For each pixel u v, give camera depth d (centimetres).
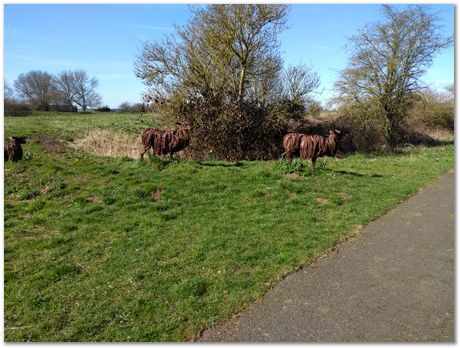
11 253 718
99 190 1002
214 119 1794
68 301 566
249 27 1950
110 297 570
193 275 616
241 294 559
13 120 3538
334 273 617
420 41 2644
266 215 860
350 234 773
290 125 2170
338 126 2498
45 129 2620
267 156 1902
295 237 749
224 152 1803
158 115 1947
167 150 1236
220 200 953
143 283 602
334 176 1200
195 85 1872
